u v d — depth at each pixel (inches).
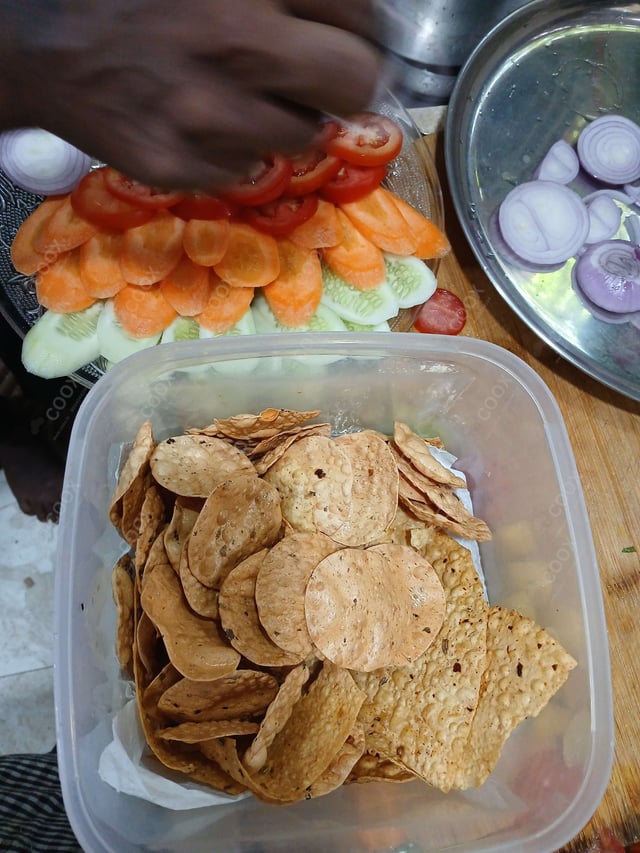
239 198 15.6
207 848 12.7
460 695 14.3
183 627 13.7
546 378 19.4
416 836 13.5
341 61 7.8
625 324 20.5
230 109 7.9
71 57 7.6
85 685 12.9
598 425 19.1
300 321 17.4
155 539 14.4
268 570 14.3
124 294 16.8
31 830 13.8
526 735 14.8
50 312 17.0
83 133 8.4
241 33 7.4
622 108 22.5
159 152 8.3
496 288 18.8
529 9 21.6
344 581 14.3
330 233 17.5
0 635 20.1
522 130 21.9
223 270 16.7
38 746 19.5
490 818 14.0
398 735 14.2
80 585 13.2
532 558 15.8
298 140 8.6
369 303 17.9
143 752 13.4
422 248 18.3
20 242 16.9
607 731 13.6
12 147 16.5
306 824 13.6
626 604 17.3
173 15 7.4
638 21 23.2
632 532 18.1
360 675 14.9
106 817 12.3
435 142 21.0
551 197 20.7
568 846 14.9
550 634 15.0
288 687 13.5
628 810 15.3
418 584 15.2
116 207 16.0
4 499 20.7
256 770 13.4
